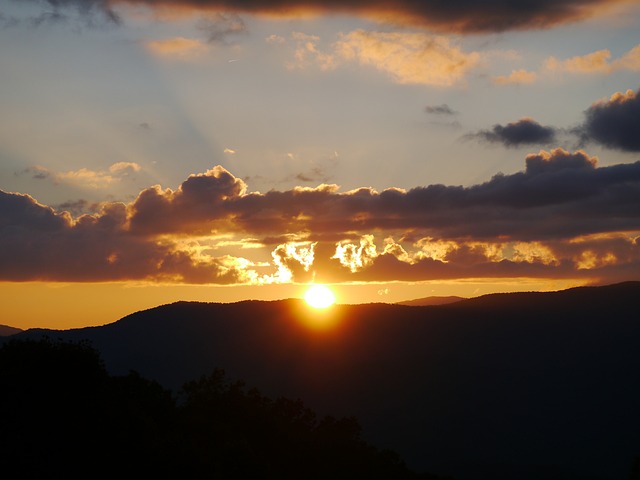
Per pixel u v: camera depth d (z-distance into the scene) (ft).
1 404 181.47
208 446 224.12
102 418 186.50
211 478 184.65
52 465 170.19
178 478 177.37
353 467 252.01
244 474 200.13
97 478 171.73
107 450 178.29
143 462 177.17
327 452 259.19
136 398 226.79
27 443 172.96
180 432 214.69
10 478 163.63
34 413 182.09
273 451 252.42
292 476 241.76
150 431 192.75
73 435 180.04
